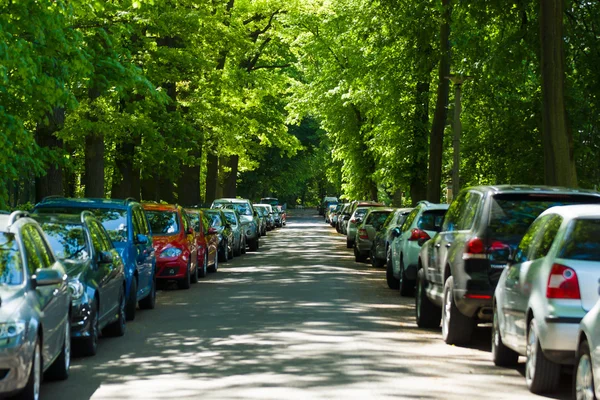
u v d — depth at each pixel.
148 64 29.62
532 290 9.69
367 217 33.47
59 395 9.49
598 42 24.62
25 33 18.33
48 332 9.43
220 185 63.97
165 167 33.34
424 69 30.23
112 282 13.46
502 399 9.23
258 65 57.16
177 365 11.30
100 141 28.45
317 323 15.56
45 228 13.12
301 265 31.75
